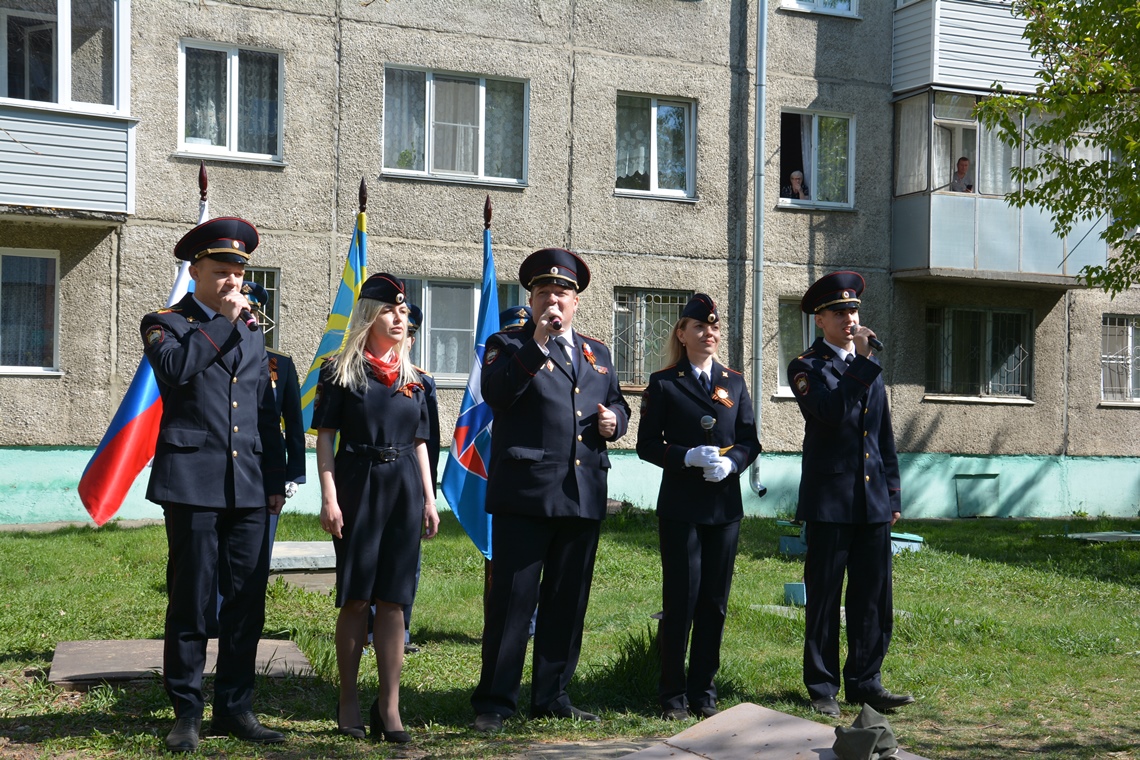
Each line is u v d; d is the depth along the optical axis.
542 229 16.72
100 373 14.34
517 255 16.59
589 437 5.47
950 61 17.98
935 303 18.95
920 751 5.15
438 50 16.09
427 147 16.20
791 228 18.05
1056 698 6.29
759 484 17.66
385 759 4.61
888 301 18.59
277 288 15.36
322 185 15.53
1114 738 5.48
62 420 14.17
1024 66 18.36
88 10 13.88
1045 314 19.56
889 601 6.12
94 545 11.27
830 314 6.23
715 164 17.64
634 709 5.77
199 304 4.98
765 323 17.89
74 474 14.22
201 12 14.78
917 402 18.73
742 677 6.36
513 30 16.50
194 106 15.00
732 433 5.87
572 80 16.83
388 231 15.88
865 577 6.07
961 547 13.45
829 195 18.45
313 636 6.96
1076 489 19.73
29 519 13.98
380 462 5.00
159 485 4.68
